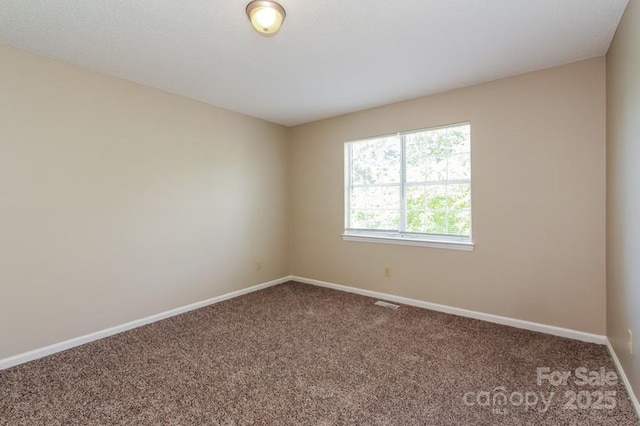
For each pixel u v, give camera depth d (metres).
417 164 3.53
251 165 4.14
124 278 2.92
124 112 2.91
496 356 2.35
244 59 2.53
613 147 2.22
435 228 3.42
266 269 4.36
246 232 4.08
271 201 4.43
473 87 3.08
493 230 3.00
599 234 2.52
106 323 2.79
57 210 2.51
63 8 1.85
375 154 3.87
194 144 3.49
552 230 2.72
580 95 2.58
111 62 2.57
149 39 2.21
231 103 3.62
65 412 1.76
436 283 3.38
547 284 2.75
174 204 3.31
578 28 2.10
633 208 1.75
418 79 2.94
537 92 2.76
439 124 3.30
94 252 2.72
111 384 2.03
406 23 2.03
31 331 2.38
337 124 4.13
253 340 2.67
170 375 2.13
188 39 2.22
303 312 3.35
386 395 1.90
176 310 3.31
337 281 4.23
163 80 2.95
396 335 2.75
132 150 2.97
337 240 4.20
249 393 1.93
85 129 2.66
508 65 2.66
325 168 4.28
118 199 2.87
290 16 1.94
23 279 2.34
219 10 1.88
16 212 2.31
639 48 1.61
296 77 2.89
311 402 1.84
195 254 3.51
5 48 2.26
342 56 2.49
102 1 1.79
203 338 2.72
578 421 1.65
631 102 1.77
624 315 1.97
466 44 2.31
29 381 2.07
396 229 3.70
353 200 4.10
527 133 2.81
